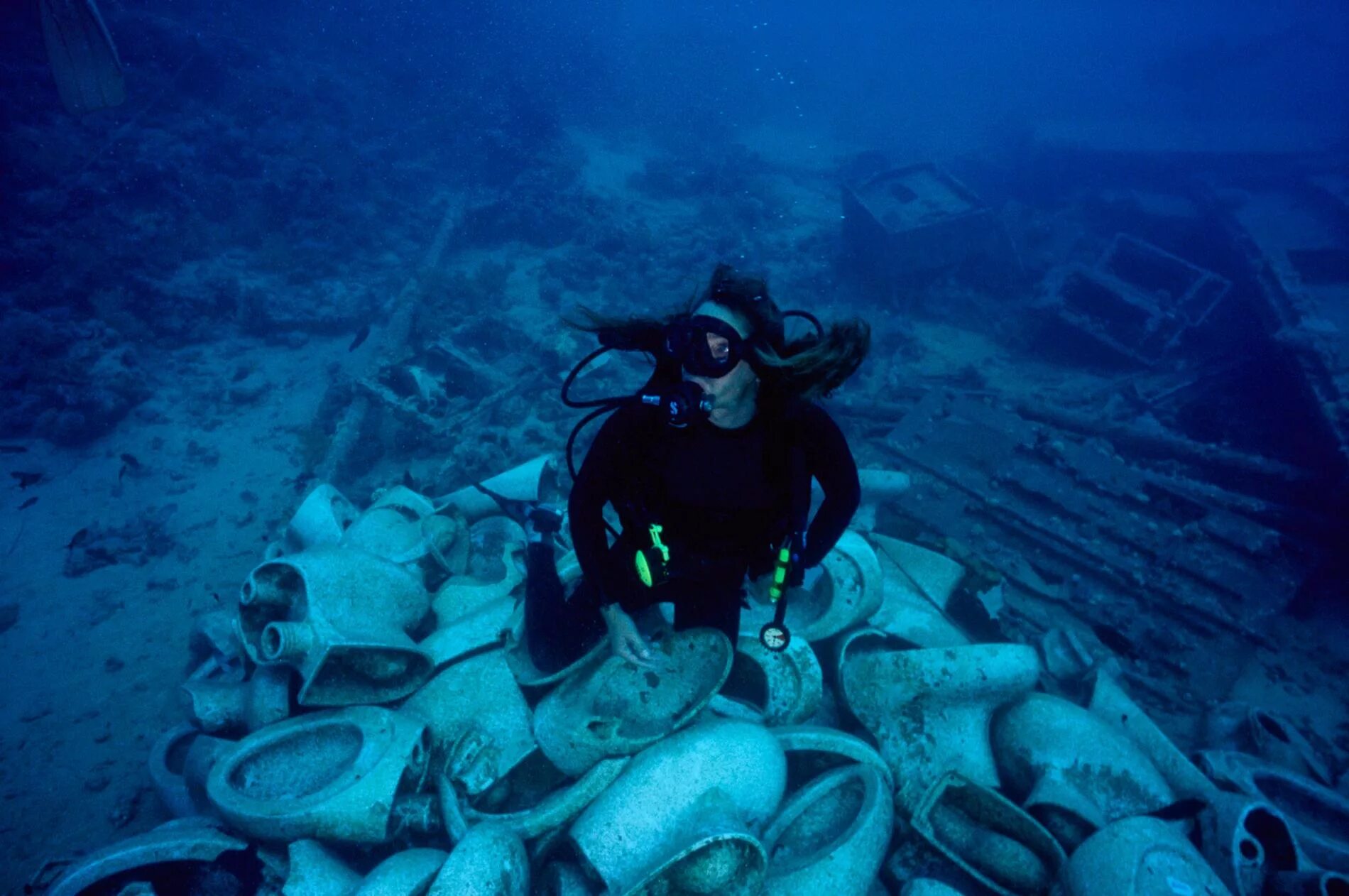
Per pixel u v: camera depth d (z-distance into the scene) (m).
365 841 2.87
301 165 14.88
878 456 7.50
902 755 3.42
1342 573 6.73
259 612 3.51
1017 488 6.87
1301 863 3.09
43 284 10.66
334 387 8.92
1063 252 14.81
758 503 1.68
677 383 1.54
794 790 3.34
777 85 36.12
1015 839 3.04
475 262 14.19
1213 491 7.04
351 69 24.02
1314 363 8.55
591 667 3.29
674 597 1.99
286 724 3.21
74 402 8.48
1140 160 18.72
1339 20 80.12
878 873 3.12
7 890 4.07
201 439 8.57
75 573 6.48
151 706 5.25
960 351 11.52
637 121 26.72
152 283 10.95
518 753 3.20
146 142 14.30
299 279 12.40
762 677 3.59
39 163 12.66
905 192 13.45
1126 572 6.07
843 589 3.84
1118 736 3.39
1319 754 5.03
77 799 4.60
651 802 2.70
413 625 3.73
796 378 1.45
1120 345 10.55
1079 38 70.62
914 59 51.75
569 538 4.60
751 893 2.53
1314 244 11.95
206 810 3.50
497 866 2.53
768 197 18.83
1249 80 41.91
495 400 8.30
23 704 5.26
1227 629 5.73
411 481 5.86
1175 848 2.65
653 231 16.14
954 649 3.48
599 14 49.66
